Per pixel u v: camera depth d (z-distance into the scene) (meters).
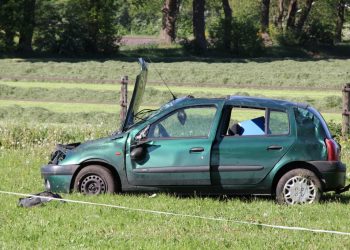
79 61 113.12
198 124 25.48
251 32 134.50
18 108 60.72
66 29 126.56
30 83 87.88
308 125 25.25
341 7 182.62
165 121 25.67
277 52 138.75
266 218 22.47
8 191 27.31
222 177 25.02
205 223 21.77
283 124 25.31
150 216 22.58
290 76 93.12
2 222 21.91
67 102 71.00
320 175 24.84
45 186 26.66
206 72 93.12
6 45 124.69
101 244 19.42
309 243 19.61
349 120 43.44
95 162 25.94
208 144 25.11
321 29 146.75
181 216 22.53
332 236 20.36
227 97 26.08
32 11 124.50
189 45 133.38
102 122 50.53
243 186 25.08
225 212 23.33
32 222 21.81
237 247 19.22
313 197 24.84
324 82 88.69
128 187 25.64
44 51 126.38
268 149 24.97
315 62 116.56
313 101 68.62
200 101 25.73
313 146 24.98
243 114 39.72
